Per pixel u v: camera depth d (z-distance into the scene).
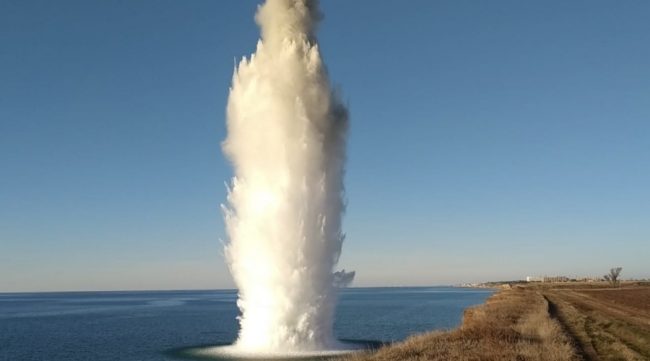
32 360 58.25
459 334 34.97
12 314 167.38
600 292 143.12
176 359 44.50
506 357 26.44
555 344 31.50
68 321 127.06
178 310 177.25
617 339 39.09
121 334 86.88
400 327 86.00
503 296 110.81
